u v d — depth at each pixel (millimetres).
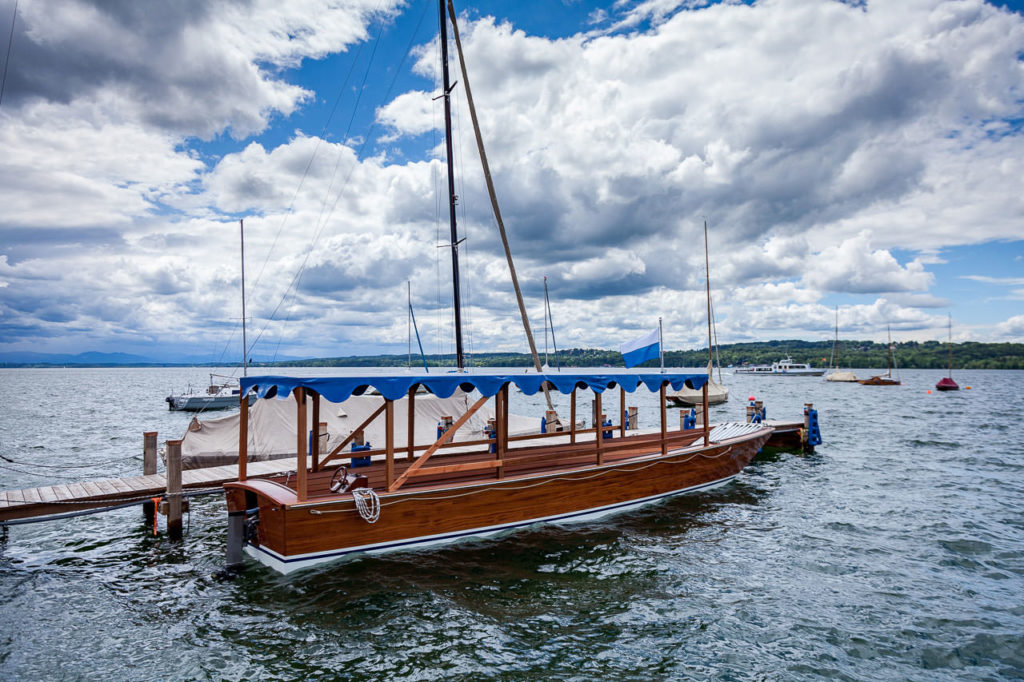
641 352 15992
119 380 152125
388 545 11703
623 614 9523
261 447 20203
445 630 8938
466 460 14977
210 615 9516
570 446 17312
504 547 12453
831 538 13523
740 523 14664
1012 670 7969
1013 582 11008
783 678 7715
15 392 86125
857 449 26734
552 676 7703
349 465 15547
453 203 22219
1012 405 56031
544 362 67312
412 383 11898
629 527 14109
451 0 21781
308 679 7645
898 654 8367
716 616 9492
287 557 10781
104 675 7793
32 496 13484
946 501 17047
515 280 22781
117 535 13922
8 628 9180
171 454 13742
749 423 24016
